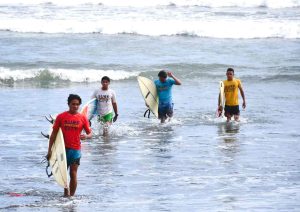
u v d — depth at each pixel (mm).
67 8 123812
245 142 45500
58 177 31453
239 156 41219
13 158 40500
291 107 59312
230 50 92812
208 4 127875
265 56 88062
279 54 89562
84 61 83812
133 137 47312
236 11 121438
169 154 41844
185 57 87125
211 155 41469
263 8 125812
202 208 30188
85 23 109000
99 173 36938
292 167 38406
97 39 101000
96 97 48719
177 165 38906
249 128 50562
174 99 63094
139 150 43000
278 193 32844
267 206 30453
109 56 87688
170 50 92688
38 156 41094
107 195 32562
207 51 92000
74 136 32094
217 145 44500
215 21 110688
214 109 58375
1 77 72188
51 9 122500
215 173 37000
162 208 30266
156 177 36094
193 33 104625
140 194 32719
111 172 37188
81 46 94875
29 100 61562
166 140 46219
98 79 73812
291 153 42031
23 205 30609
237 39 102125
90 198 31969
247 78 74125
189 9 123438
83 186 34188
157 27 107000
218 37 103312
